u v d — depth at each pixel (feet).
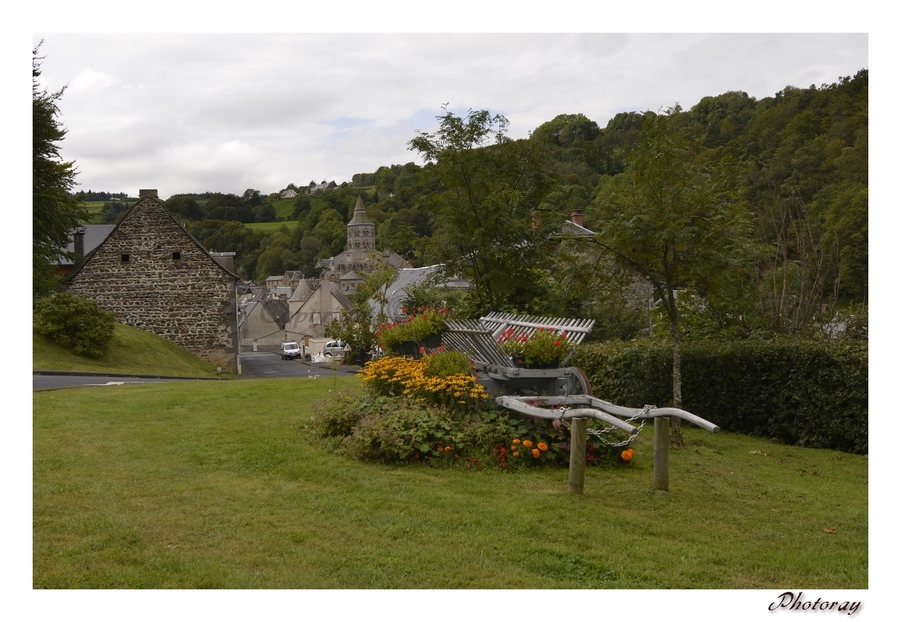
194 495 21.33
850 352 33.35
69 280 120.67
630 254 33.40
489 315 39.01
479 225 46.57
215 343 122.83
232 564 16.20
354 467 25.12
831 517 21.38
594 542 18.34
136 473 23.62
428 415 27.48
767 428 36.68
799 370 34.88
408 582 15.56
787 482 26.20
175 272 122.31
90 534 17.62
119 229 121.70
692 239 31.09
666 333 45.39
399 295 130.52
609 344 46.96
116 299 121.49
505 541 18.15
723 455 31.48
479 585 15.49
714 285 32.78
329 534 18.29
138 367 99.96
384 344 36.68
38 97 104.58
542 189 47.73
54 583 14.90
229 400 41.50
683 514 21.16
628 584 15.83
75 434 29.73
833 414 33.32
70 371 80.12
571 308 54.90
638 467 27.37
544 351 28.96
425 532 18.65
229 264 160.97
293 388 48.42
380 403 29.71
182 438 29.45
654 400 41.22
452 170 46.44
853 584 16.12
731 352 38.11
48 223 113.50
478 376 30.35
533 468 26.16
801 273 44.93
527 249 46.47
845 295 64.44
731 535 19.43
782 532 19.80
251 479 23.41
